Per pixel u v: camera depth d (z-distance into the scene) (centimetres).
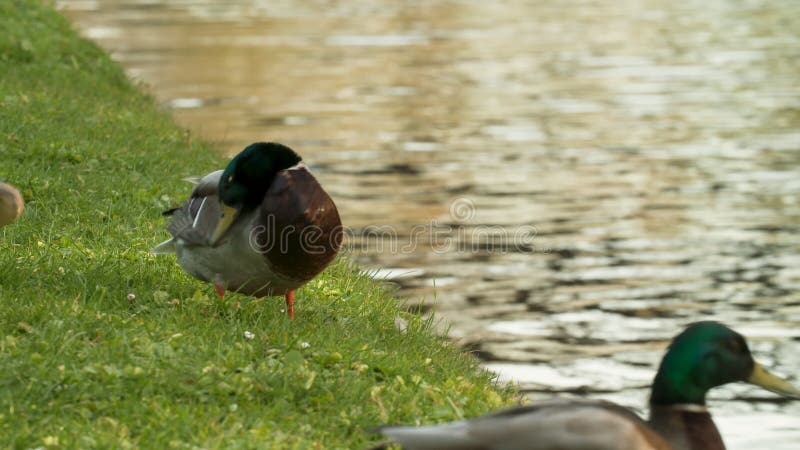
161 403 714
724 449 655
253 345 818
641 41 4309
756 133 2770
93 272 941
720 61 3831
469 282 1647
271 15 5053
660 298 1597
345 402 766
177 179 1362
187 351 789
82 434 668
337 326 929
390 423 747
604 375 1290
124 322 819
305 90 3269
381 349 896
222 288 887
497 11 5216
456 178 2309
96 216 1145
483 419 604
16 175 1211
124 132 1557
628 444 593
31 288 879
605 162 2478
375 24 4772
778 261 1789
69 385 724
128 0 5622
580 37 4419
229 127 2734
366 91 3275
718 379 660
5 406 691
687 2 5488
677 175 2366
